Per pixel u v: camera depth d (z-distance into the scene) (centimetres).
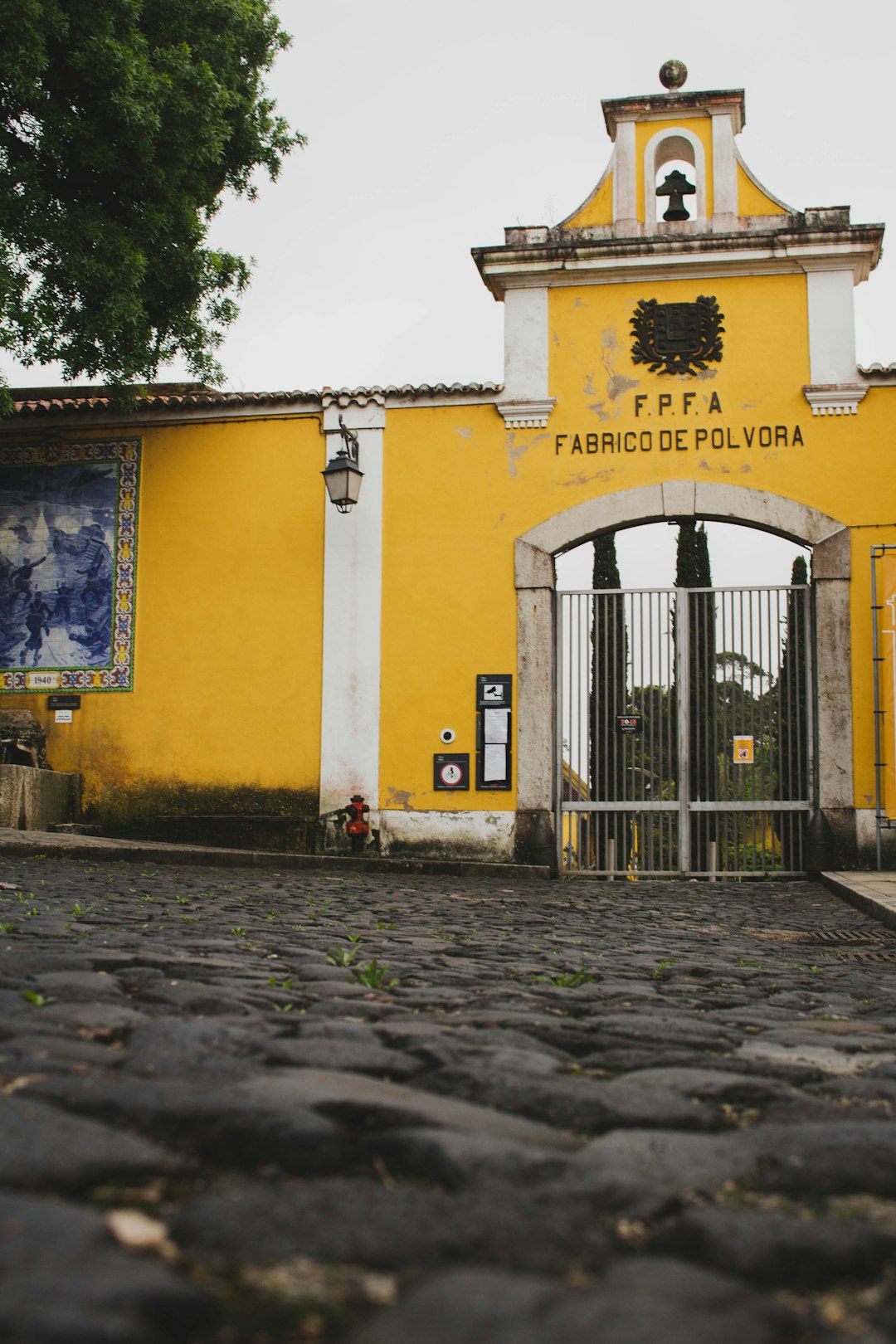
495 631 1566
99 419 1684
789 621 1530
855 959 754
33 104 1462
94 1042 324
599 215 1603
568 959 677
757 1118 281
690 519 1549
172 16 1566
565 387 1589
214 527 1647
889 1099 309
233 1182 204
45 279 1516
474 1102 278
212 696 1619
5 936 586
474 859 1530
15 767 1497
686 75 1627
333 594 1605
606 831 1540
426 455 1608
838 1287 164
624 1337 135
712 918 1047
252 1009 400
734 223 1574
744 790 1516
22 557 1684
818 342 1545
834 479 1520
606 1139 241
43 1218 166
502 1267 164
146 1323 135
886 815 1453
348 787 1570
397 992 479
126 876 1144
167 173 1541
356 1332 141
